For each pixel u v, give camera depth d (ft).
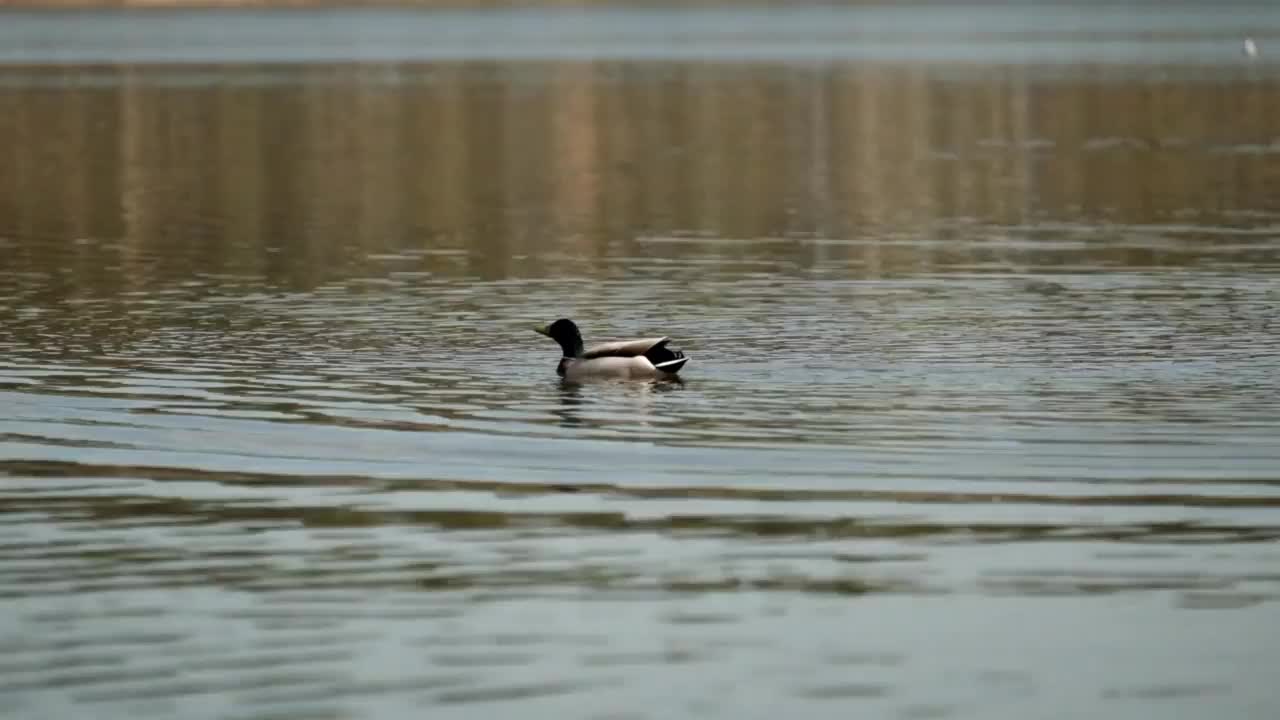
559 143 205.05
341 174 171.73
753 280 105.50
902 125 229.66
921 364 79.25
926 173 171.32
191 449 65.05
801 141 207.51
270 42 508.12
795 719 41.45
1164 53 426.10
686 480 60.70
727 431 67.15
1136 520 55.98
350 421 69.31
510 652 45.32
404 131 220.02
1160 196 149.48
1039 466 62.08
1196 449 64.13
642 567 51.80
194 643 45.78
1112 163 177.68
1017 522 55.88
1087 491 59.16
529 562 52.13
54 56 413.18
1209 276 105.09
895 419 68.80
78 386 75.72
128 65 373.61
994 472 61.41
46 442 66.08
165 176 168.96
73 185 161.07
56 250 119.96
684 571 51.44
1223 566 51.60
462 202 149.48
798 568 51.72
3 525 55.67
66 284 104.68
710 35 583.58
